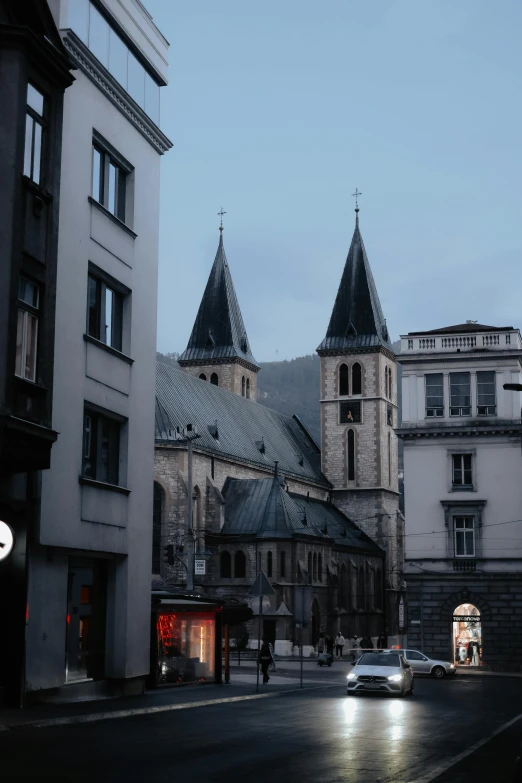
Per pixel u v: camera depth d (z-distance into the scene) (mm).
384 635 119312
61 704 30125
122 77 37438
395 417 138250
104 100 35906
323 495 131125
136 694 36531
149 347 39562
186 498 94375
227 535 100000
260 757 19641
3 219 26016
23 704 28359
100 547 34125
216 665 45250
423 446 74625
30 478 29562
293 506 105812
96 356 34562
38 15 28297
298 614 46281
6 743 20641
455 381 75062
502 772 18719
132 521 37062
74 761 18062
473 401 74375
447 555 72688
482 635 71375
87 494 33344
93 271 34812
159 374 104438
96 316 35375
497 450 73312
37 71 28156
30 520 29469
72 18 33125
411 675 43375
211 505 100562
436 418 74688
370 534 129750
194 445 98188
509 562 71812
